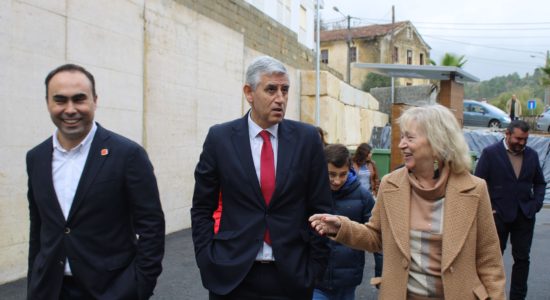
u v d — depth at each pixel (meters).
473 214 2.52
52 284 2.61
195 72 9.07
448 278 2.46
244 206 2.88
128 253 2.77
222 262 2.82
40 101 5.68
